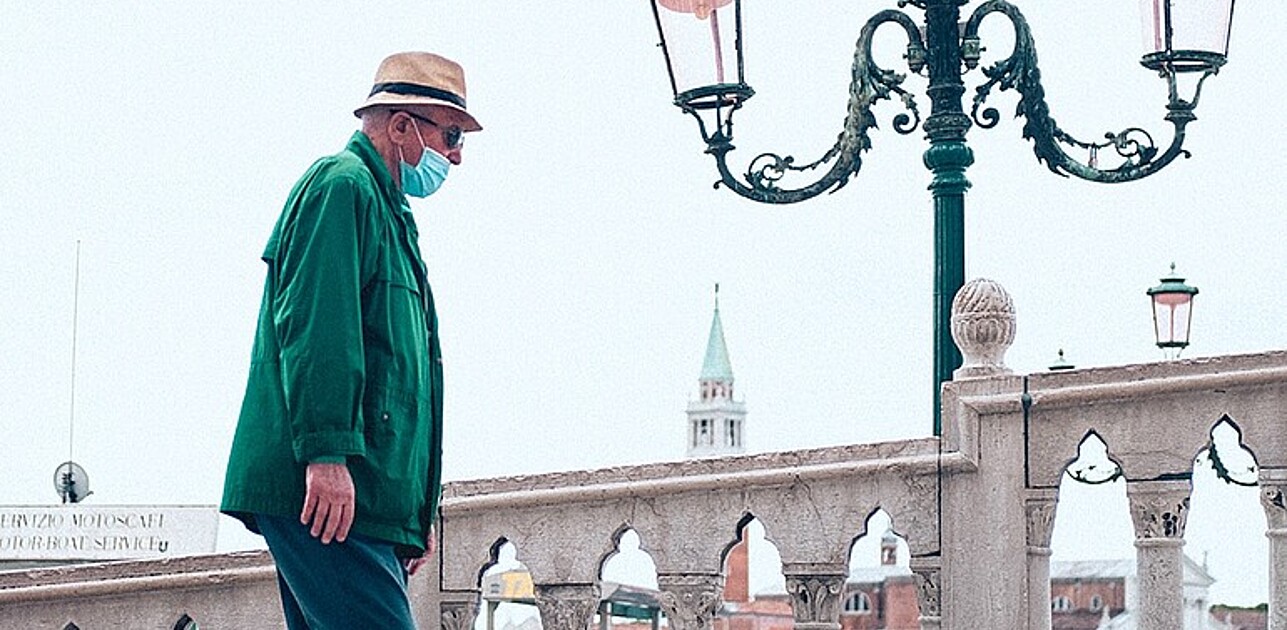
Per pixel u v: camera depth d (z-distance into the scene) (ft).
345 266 26.14
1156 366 34.71
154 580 40.47
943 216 41.98
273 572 39.93
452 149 28.43
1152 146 42.19
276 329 26.32
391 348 26.81
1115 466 35.70
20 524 100.37
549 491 38.55
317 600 26.63
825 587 36.65
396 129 28.07
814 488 36.73
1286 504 33.86
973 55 42.37
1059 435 35.35
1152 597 34.68
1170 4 41.16
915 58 42.39
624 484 37.91
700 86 41.75
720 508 37.40
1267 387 33.96
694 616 37.52
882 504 36.32
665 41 42.01
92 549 99.04
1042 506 35.37
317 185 26.58
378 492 26.68
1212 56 41.32
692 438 565.94
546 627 38.70
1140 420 34.76
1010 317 36.42
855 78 42.50
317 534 25.89
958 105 42.16
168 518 99.04
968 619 35.83
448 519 39.45
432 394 27.94
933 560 36.01
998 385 35.73
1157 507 34.63
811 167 42.47
